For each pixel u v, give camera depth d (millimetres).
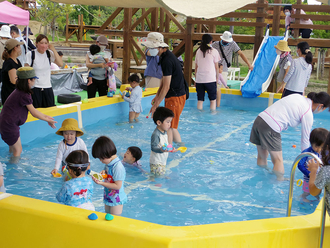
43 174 4633
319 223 2619
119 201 3439
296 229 2516
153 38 5590
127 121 7789
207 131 7195
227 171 4926
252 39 10906
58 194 3164
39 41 6355
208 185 4418
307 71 8055
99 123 7500
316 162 2852
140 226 2414
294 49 19906
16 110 4898
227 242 2357
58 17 29109
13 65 5848
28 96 4902
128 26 11945
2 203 2688
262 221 2594
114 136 6543
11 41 5801
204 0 4812
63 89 11047
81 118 7156
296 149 6102
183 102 6035
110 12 34625
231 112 9195
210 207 3801
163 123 4535
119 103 8219
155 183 4445
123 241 2336
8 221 2645
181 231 2369
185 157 5500
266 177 4719
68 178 3789
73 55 20281
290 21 11008
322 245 2508
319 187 2494
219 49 9727
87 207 3191
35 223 2566
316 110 4574
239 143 6379
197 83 8914
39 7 29891
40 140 6180
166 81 5703
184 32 11398
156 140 4598
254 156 5621
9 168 4773
